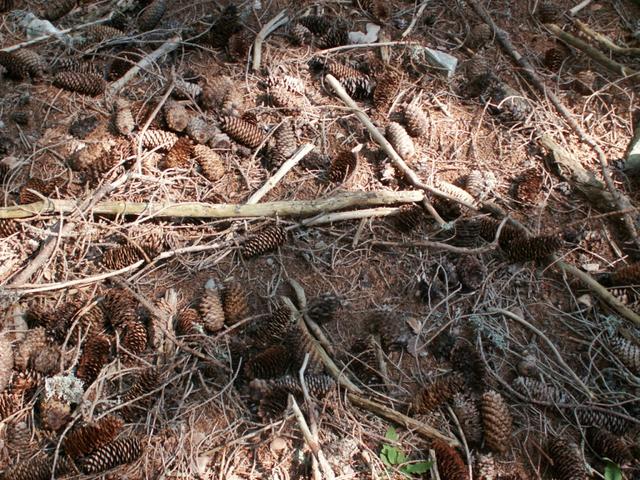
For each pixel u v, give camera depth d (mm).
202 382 789
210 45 1129
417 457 757
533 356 839
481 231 923
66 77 1037
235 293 849
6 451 740
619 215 961
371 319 854
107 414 760
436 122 1056
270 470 738
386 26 1173
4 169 952
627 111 1103
